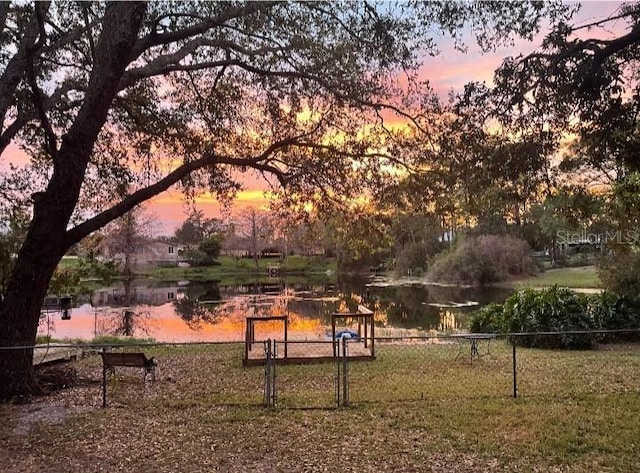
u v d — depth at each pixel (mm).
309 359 12852
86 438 6934
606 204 9008
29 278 9141
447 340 16922
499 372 11156
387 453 6258
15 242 12133
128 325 25141
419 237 52188
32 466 6012
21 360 9180
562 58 6039
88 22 9633
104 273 15828
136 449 6508
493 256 41312
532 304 15547
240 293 43531
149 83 11938
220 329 23219
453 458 6078
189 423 7539
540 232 47969
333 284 50750
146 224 64500
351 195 11703
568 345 14445
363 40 9992
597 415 7582
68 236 9344
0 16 9297
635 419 7344
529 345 14859
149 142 12312
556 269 48344
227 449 6469
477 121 7027
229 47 10773
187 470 5852
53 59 11117
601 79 5941
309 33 10672
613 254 16219
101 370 12133
